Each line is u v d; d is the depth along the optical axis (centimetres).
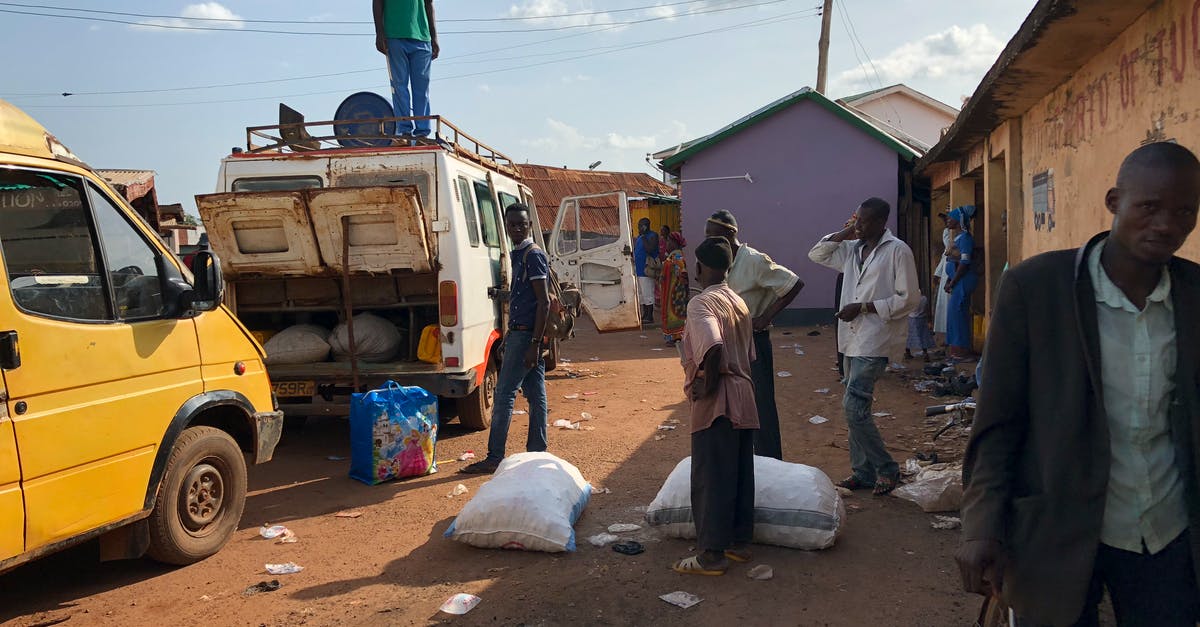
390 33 938
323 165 710
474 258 726
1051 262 215
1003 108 841
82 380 383
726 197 1684
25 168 370
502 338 809
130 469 409
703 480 422
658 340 1519
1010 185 901
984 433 223
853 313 536
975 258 1153
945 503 513
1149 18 514
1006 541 216
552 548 458
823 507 456
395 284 730
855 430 550
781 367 1116
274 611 395
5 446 345
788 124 1647
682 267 1267
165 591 421
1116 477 209
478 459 678
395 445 614
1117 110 575
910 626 368
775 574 426
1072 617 205
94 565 459
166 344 438
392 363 702
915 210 1783
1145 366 205
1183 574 208
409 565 451
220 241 654
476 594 409
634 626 374
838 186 1634
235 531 512
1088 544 204
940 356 1159
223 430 525
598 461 665
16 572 450
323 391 715
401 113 952
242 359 504
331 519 534
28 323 359
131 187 1295
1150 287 208
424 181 693
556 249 1177
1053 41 591
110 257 413
